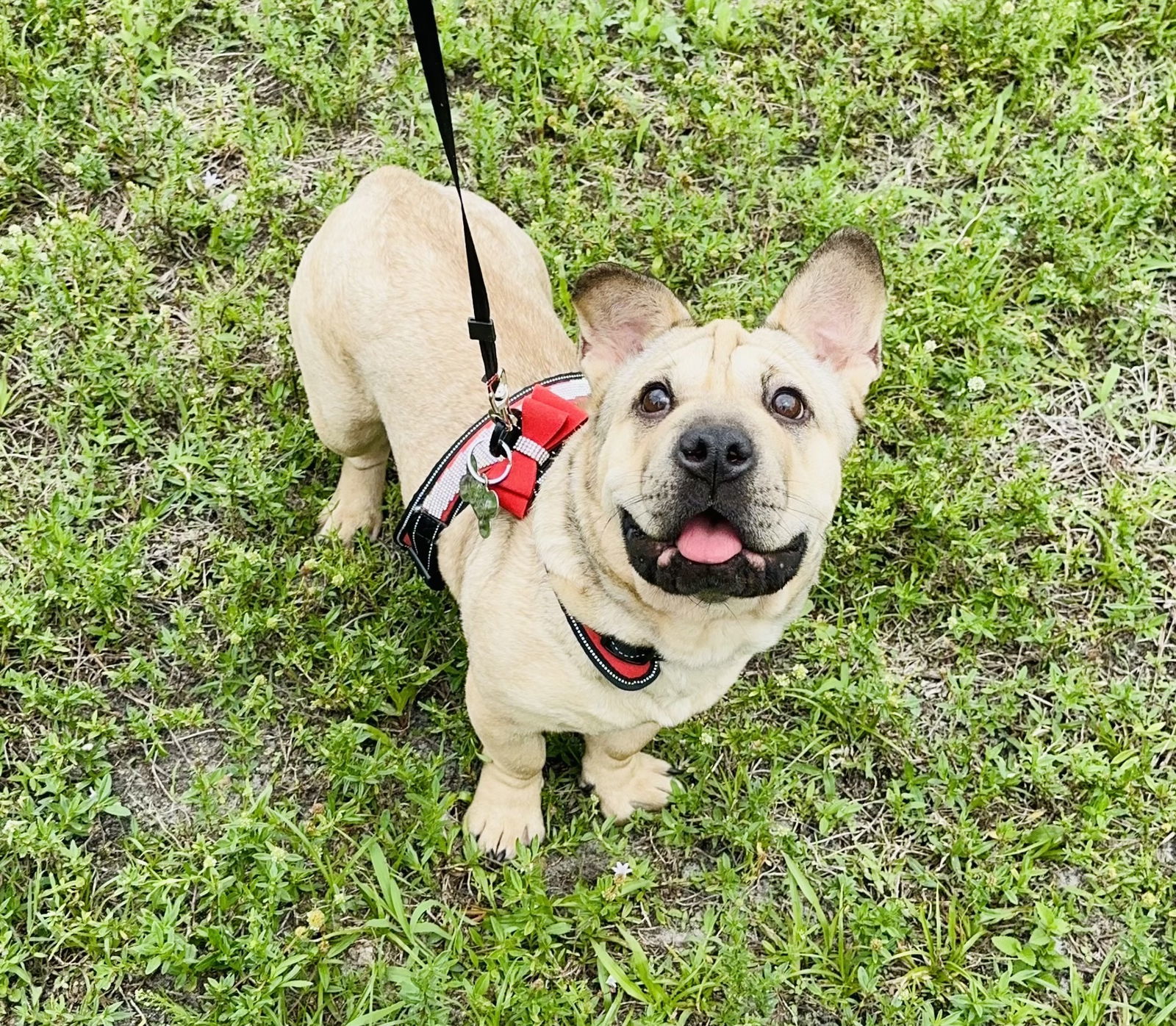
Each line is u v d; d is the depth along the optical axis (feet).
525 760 2.20
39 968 2.11
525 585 1.94
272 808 2.29
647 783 2.38
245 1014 2.01
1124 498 2.72
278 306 2.92
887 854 2.37
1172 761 2.48
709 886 2.28
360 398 2.40
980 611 2.62
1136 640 2.63
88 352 2.71
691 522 1.69
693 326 1.98
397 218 2.35
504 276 2.40
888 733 2.49
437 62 1.85
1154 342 3.03
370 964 2.16
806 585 1.92
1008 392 2.92
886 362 2.87
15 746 2.32
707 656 1.92
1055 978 2.25
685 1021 2.13
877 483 2.72
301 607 2.50
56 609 2.46
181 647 2.40
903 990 2.16
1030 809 2.42
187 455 2.65
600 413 1.88
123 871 2.19
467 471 1.98
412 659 2.49
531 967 2.13
